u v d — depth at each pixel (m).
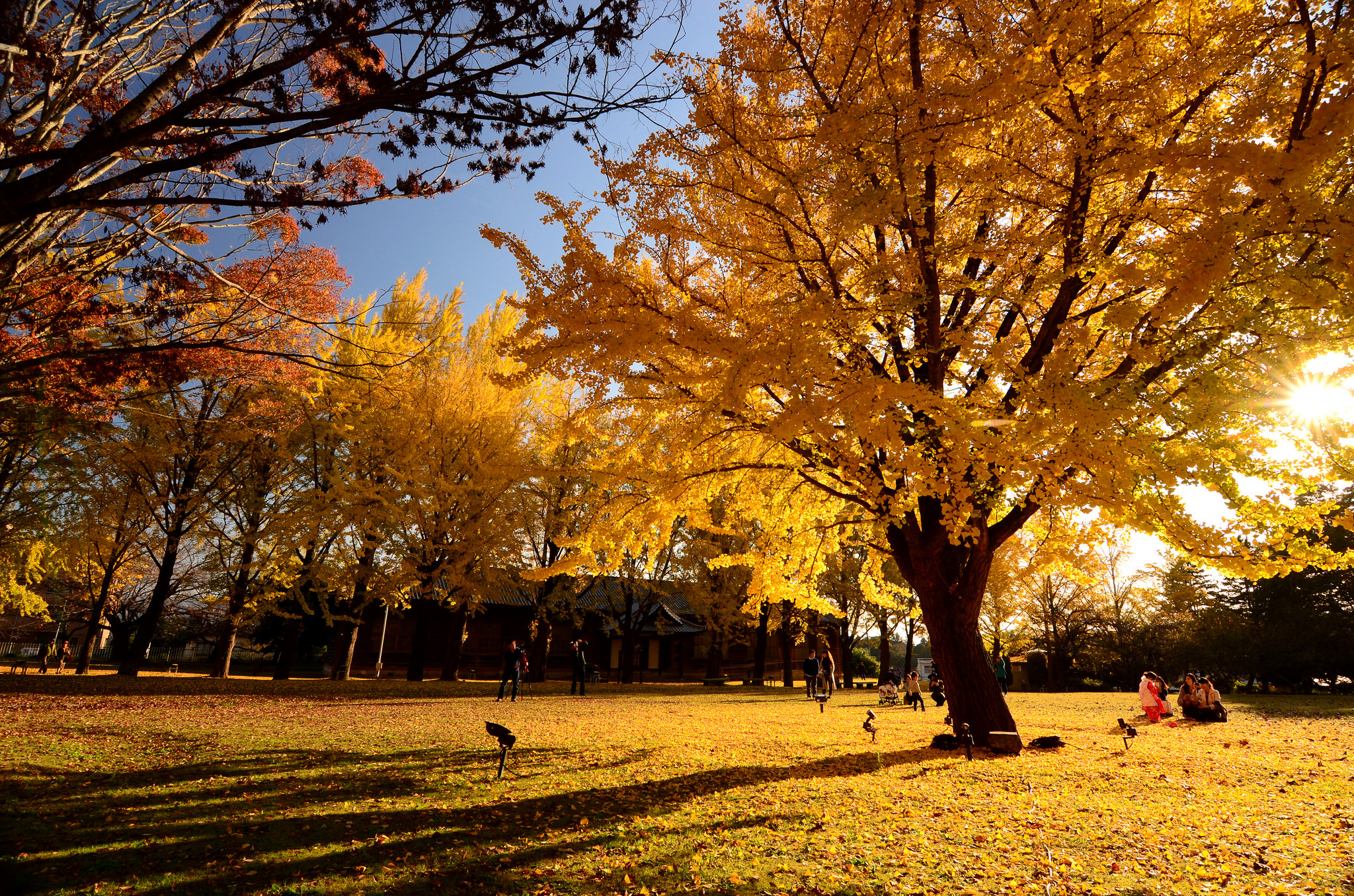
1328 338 5.39
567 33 3.97
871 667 50.31
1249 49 5.18
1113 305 7.27
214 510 19.81
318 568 19.27
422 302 21.09
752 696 20.23
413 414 19.38
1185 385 5.79
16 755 7.30
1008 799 5.82
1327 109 4.27
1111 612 31.70
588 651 36.66
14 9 5.34
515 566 21.09
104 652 36.62
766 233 7.25
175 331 7.33
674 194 7.02
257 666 36.31
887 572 27.69
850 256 7.36
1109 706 15.86
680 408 8.62
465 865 4.22
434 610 32.19
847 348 6.81
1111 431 5.41
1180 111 6.12
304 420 20.02
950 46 6.16
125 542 20.53
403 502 19.84
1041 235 6.54
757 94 6.87
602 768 7.22
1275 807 5.54
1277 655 23.55
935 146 5.41
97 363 7.09
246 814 5.27
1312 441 6.45
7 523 17.55
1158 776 6.71
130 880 3.89
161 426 18.16
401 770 6.88
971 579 8.80
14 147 5.38
